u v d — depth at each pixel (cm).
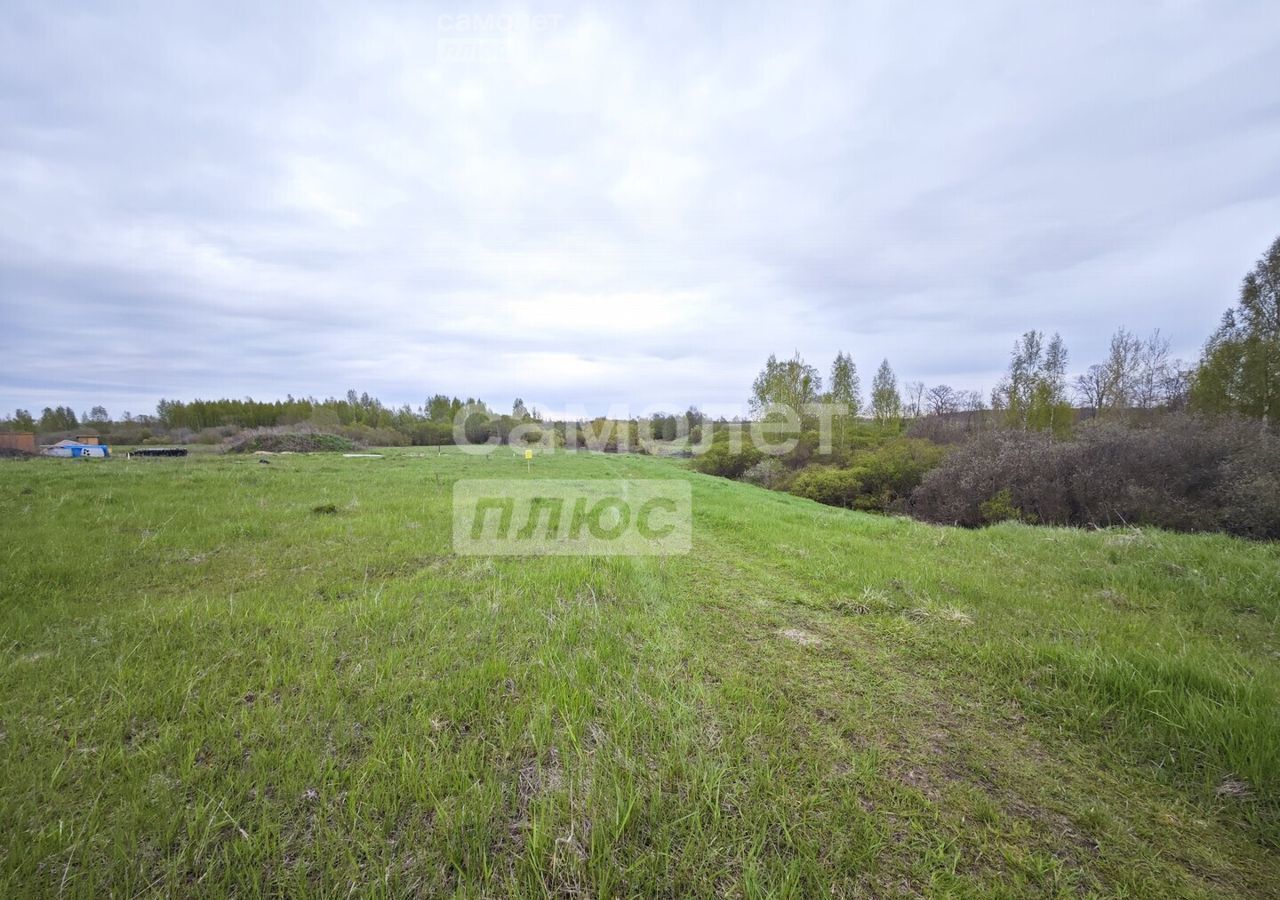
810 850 185
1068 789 223
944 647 368
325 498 1013
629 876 177
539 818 197
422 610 420
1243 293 1744
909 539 787
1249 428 1259
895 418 3391
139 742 239
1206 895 172
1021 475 1587
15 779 210
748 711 277
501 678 306
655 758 234
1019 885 175
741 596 488
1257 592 489
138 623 373
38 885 168
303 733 245
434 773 218
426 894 170
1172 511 1221
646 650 356
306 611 409
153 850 183
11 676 292
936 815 205
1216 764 233
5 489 931
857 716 277
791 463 2952
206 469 1531
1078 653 335
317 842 188
